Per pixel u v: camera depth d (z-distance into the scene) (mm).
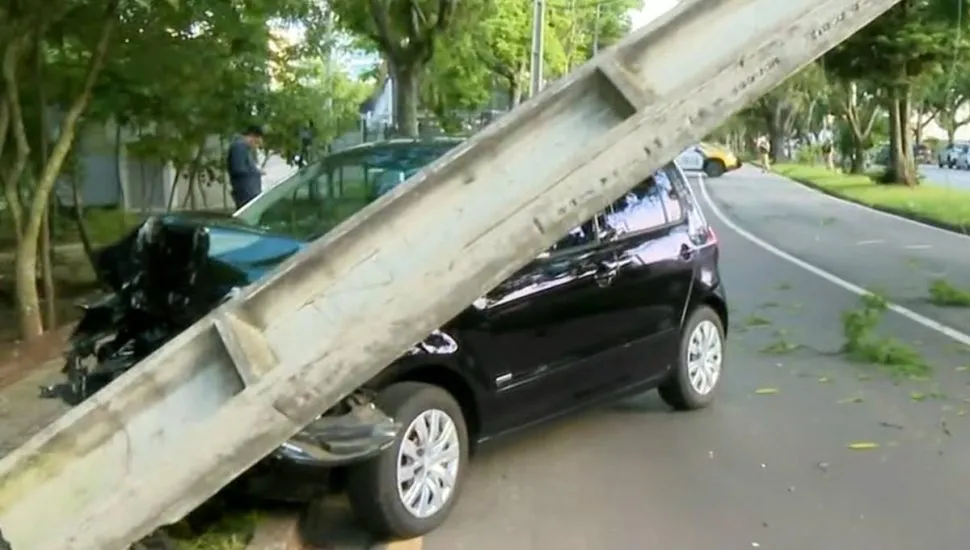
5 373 8539
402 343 3191
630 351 7441
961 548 5656
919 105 52906
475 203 3201
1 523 3104
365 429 5137
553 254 6680
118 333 6027
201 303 5656
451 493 5957
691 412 8398
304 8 14086
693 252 8172
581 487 6613
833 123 66438
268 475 5215
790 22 3191
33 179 10953
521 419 6492
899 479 6785
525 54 40375
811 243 21984
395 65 22438
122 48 10914
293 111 16250
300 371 3148
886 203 32906
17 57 9859
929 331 11867
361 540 5789
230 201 19391
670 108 3146
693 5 3230
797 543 5715
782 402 8719
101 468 3174
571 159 3146
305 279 3199
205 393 3217
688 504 6320
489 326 6078
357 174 7180
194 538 5402
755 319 12453
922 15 26688
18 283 9961
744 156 94562
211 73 11930
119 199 18797
